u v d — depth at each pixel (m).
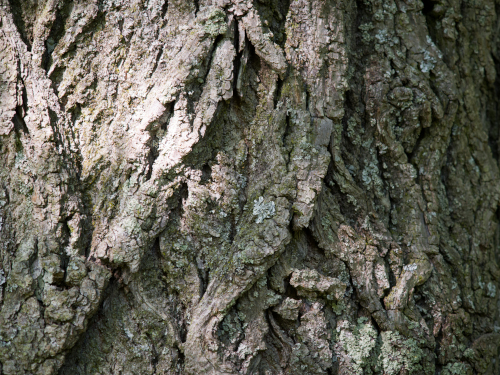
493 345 1.69
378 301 1.65
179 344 1.61
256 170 1.63
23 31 1.62
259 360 1.62
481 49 1.75
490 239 1.72
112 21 1.63
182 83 1.62
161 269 1.62
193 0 1.63
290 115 1.64
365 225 1.66
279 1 1.65
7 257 1.60
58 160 1.61
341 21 1.66
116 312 1.61
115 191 1.62
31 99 1.61
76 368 1.60
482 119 1.75
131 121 1.62
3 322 1.58
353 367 1.63
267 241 1.62
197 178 1.62
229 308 1.62
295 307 1.62
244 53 1.63
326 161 1.64
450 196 1.71
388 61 1.68
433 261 1.68
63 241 1.60
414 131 1.69
